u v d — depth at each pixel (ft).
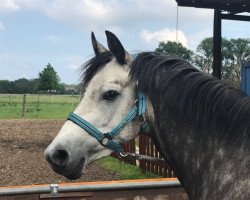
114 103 8.64
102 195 12.28
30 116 89.10
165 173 28.17
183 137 8.36
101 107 8.67
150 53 8.83
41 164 33.01
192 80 8.33
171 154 8.65
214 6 26.20
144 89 8.58
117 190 12.38
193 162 8.29
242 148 7.68
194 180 8.30
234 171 7.63
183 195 12.73
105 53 9.00
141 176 29.32
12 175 28.99
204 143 8.15
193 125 8.27
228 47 26.11
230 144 7.85
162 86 8.50
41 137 48.70
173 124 8.45
